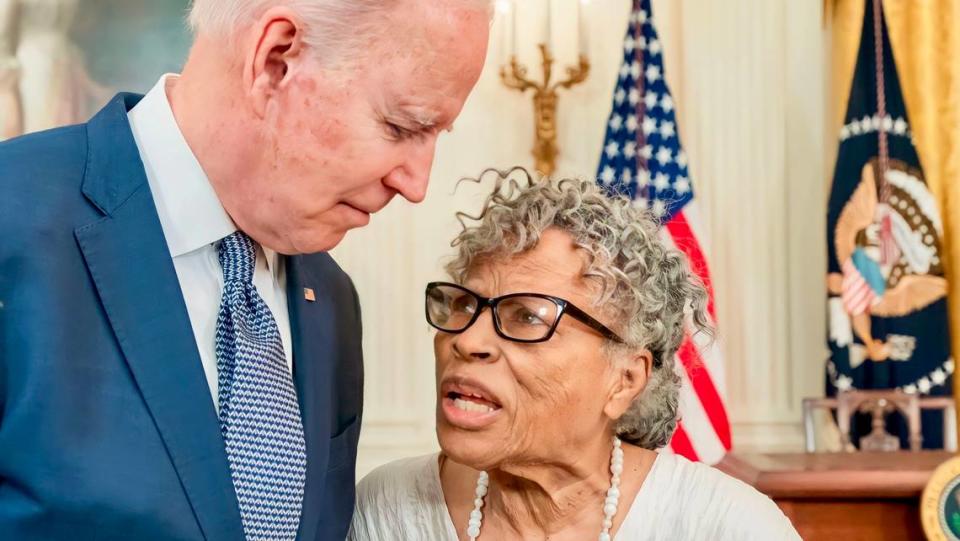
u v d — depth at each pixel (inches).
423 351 178.2
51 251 43.2
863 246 162.6
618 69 179.3
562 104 179.0
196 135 47.2
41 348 41.7
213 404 46.3
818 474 78.1
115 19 165.5
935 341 161.3
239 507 46.4
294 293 53.7
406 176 46.8
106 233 45.0
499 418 48.8
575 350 49.0
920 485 76.2
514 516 53.2
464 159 179.6
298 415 50.3
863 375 162.7
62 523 41.4
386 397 177.6
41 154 45.5
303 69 44.1
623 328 50.4
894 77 164.4
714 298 180.1
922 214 161.8
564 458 50.6
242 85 45.5
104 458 42.4
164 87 48.8
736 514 51.4
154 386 44.4
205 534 44.3
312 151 44.9
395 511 57.0
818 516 79.0
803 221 181.6
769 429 178.4
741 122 181.3
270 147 45.4
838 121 172.1
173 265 46.5
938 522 72.5
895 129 163.5
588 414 50.1
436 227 179.3
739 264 180.9
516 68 172.2
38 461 41.2
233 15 45.1
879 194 163.2
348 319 58.9
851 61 169.3
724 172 181.5
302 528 49.8
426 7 43.4
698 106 181.9
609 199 53.4
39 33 163.9
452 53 43.9
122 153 46.6
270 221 47.3
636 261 50.4
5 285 42.2
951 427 143.3
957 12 169.2
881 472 77.3
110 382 43.8
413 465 58.8
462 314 50.3
